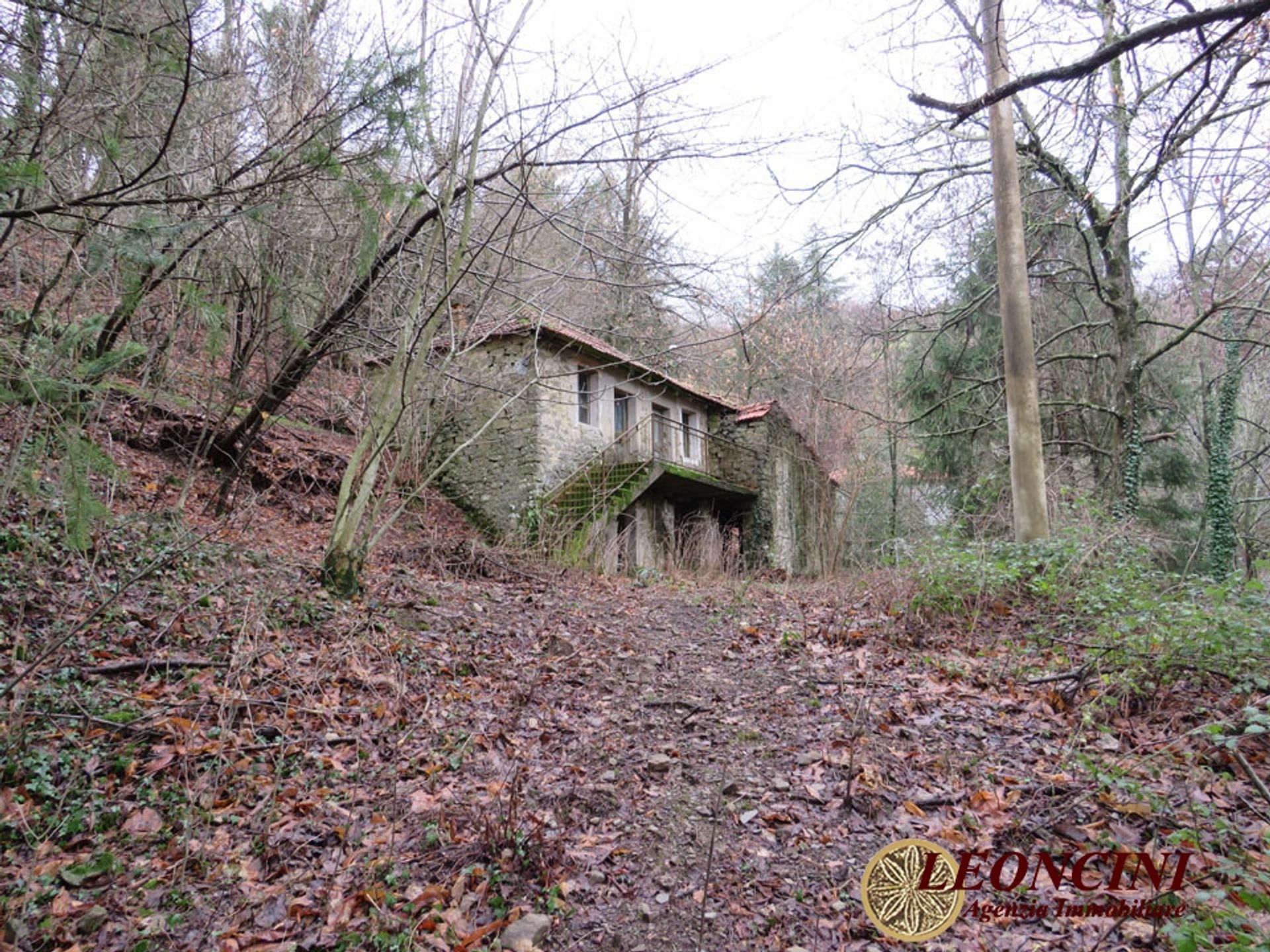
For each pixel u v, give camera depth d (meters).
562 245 7.59
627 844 3.38
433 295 7.05
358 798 3.66
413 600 7.04
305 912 2.83
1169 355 14.90
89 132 3.35
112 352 2.96
